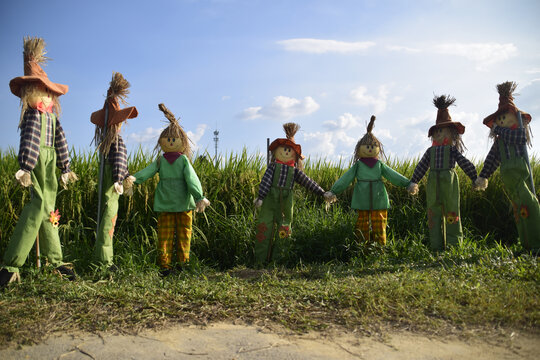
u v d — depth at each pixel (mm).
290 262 5965
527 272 4121
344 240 6215
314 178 8164
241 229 6250
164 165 5434
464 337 2750
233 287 3992
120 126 5191
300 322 3078
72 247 5441
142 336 2832
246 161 7375
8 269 4199
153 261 5523
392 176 6285
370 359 2438
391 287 3689
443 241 6180
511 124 6023
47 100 4613
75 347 2648
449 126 6285
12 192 6078
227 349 2600
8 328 2906
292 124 6094
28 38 4629
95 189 6375
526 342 2650
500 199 7645
